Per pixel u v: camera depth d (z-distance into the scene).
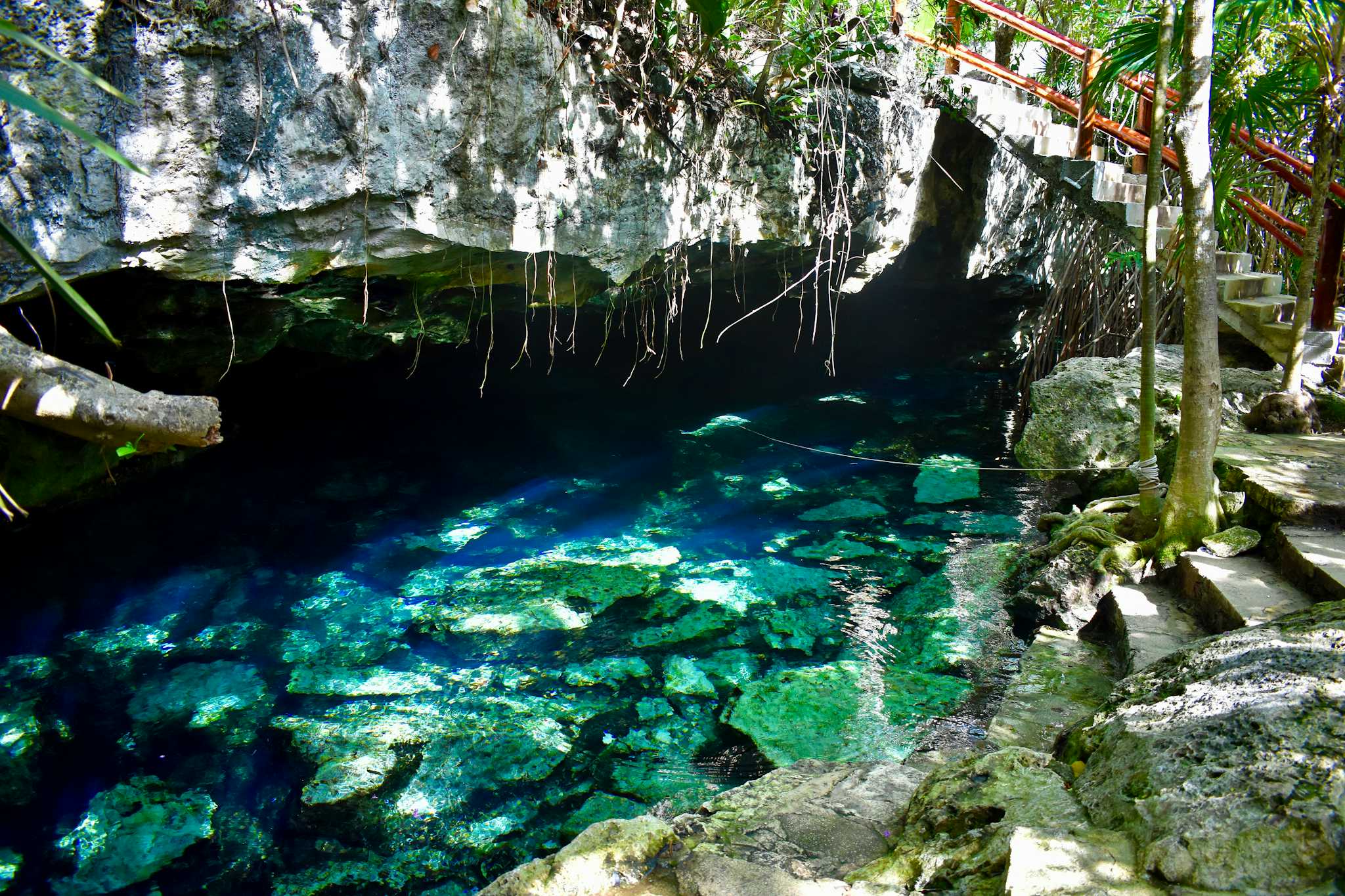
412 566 6.15
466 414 8.67
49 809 3.82
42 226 3.69
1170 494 4.79
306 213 4.58
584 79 5.73
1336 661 2.62
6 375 3.09
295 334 6.42
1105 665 4.40
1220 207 7.10
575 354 9.20
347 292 5.54
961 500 7.53
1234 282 7.18
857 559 6.43
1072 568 5.01
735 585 6.02
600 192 6.04
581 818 3.86
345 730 4.39
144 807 3.85
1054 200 9.62
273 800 3.94
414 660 5.04
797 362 11.18
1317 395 6.35
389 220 4.93
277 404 7.38
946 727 4.33
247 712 4.51
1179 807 2.27
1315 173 6.02
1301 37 6.29
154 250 4.12
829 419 9.77
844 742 4.30
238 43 4.05
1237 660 2.87
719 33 6.32
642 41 6.14
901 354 12.11
